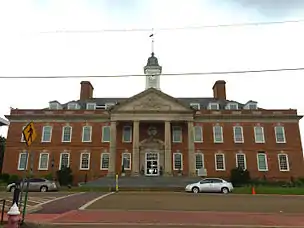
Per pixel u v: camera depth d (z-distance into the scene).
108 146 43.81
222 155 43.12
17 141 44.09
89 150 43.81
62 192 28.72
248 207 16.58
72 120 45.16
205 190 28.41
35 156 43.50
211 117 44.56
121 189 32.62
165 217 12.82
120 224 11.03
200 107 47.69
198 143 43.62
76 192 28.75
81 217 12.69
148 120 41.91
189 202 18.72
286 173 42.06
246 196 23.69
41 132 44.62
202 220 12.11
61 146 44.00
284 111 44.53
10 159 43.28
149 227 10.48
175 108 42.19
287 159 42.66
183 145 43.50
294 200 20.36
